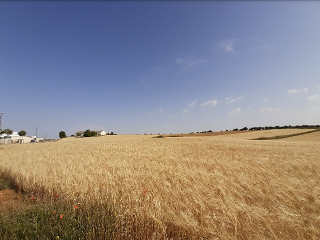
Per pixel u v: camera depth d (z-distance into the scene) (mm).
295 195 4879
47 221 4008
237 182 6688
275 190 5414
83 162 11164
